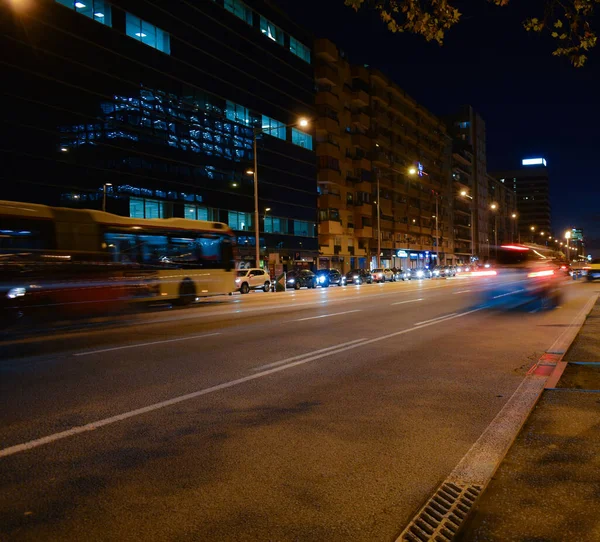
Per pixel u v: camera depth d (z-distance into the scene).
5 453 4.12
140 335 11.20
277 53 49.06
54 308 14.73
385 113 69.75
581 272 44.91
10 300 13.63
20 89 27.62
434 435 4.56
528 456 3.99
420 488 3.49
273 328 12.38
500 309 17.36
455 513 3.12
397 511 3.17
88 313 15.82
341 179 59.88
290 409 5.41
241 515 3.12
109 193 32.22
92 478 3.64
